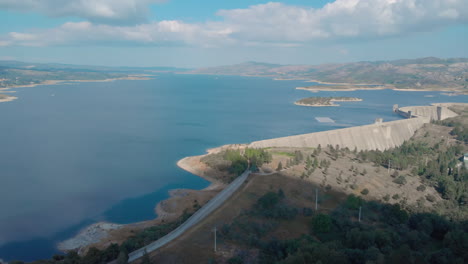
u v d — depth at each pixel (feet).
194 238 334.03
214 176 620.08
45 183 581.12
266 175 538.06
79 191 549.54
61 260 320.50
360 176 559.38
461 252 286.46
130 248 317.63
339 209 410.93
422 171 612.29
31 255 365.40
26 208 481.05
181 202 497.46
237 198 443.73
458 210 446.60
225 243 323.78
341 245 310.65
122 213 472.03
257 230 352.08
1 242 390.83
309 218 393.91
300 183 500.74
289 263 253.03
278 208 398.83
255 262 288.10
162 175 634.02
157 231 362.12
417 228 378.12
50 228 424.87
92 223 441.68
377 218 408.46
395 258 265.95
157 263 291.17
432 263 279.90
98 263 291.99
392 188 522.47
